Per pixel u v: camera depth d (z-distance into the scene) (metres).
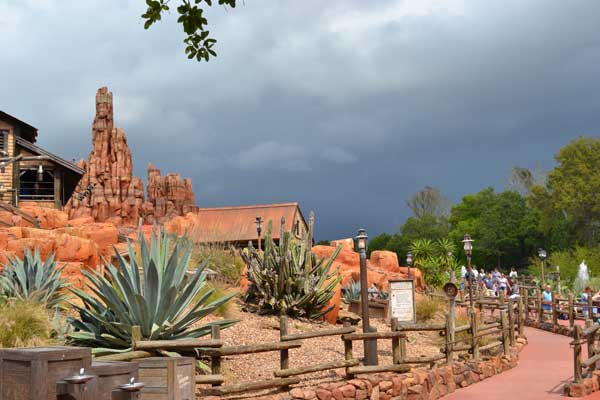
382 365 11.02
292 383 9.59
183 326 9.80
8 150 35.16
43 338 9.47
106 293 9.54
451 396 11.66
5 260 15.56
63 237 17.34
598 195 74.88
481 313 20.36
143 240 9.95
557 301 23.00
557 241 81.50
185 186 75.38
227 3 6.18
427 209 102.12
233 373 10.39
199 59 6.59
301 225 49.59
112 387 5.27
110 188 69.19
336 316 16.19
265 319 14.64
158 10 6.23
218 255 18.88
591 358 12.03
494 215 88.94
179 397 7.34
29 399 4.72
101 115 72.75
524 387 12.30
